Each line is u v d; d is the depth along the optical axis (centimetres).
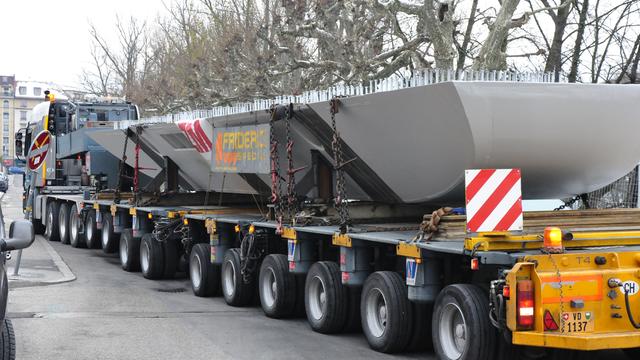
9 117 17475
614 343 666
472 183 723
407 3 1662
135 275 1612
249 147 1165
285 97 1073
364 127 923
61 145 2314
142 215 1625
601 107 818
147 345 922
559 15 1945
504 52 1631
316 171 1070
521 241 719
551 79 853
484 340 729
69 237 2217
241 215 1348
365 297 916
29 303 1209
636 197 1142
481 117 773
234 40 2405
